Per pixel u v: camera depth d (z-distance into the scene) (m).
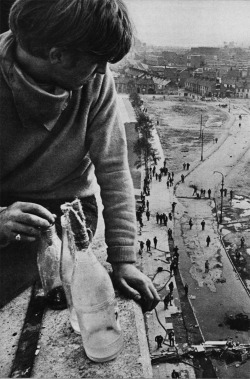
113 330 2.46
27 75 2.65
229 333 28.88
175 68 148.00
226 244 41.47
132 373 2.35
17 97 2.72
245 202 51.81
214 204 50.69
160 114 104.56
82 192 3.53
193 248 40.81
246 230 44.03
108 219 3.16
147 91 134.25
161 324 27.42
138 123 78.06
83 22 2.23
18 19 2.32
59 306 2.91
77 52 2.41
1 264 3.33
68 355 2.51
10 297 3.27
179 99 125.88
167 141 79.56
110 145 3.20
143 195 50.56
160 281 34.47
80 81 2.62
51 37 2.31
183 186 57.25
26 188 3.31
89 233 2.75
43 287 3.01
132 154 67.12
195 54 174.75
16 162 3.09
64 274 2.72
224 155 70.62
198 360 23.14
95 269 2.48
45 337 2.66
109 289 2.50
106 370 2.37
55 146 3.07
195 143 78.69
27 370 2.44
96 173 3.27
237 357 23.48
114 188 3.19
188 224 45.62
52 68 2.56
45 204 3.40
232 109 110.75
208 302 32.41
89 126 3.16
